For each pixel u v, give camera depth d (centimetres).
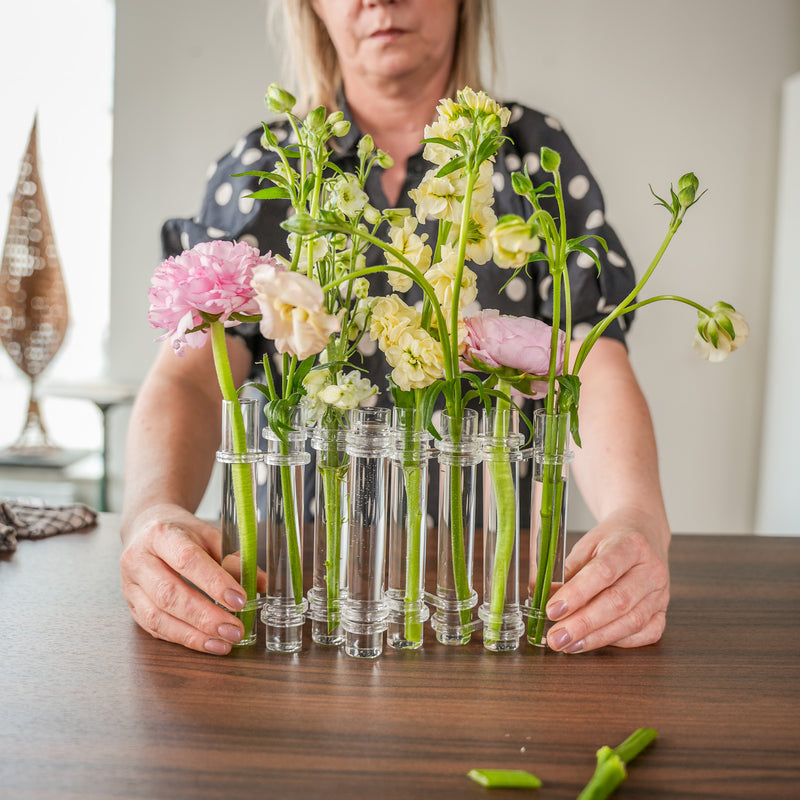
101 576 112
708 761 70
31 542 126
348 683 82
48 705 77
